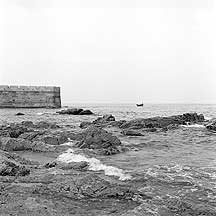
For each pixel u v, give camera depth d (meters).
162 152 18.58
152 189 9.91
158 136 27.14
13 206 7.99
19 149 18.53
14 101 92.75
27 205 8.11
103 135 19.80
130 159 15.88
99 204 8.43
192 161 15.40
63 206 8.19
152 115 69.12
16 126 25.48
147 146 21.11
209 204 8.57
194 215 7.76
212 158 16.42
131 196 9.12
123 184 10.44
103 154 17.19
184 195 9.34
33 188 9.52
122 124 34.34
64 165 13.28
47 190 9.39
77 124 39.16
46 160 15.54
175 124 35.81
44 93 97.25
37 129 28.19
